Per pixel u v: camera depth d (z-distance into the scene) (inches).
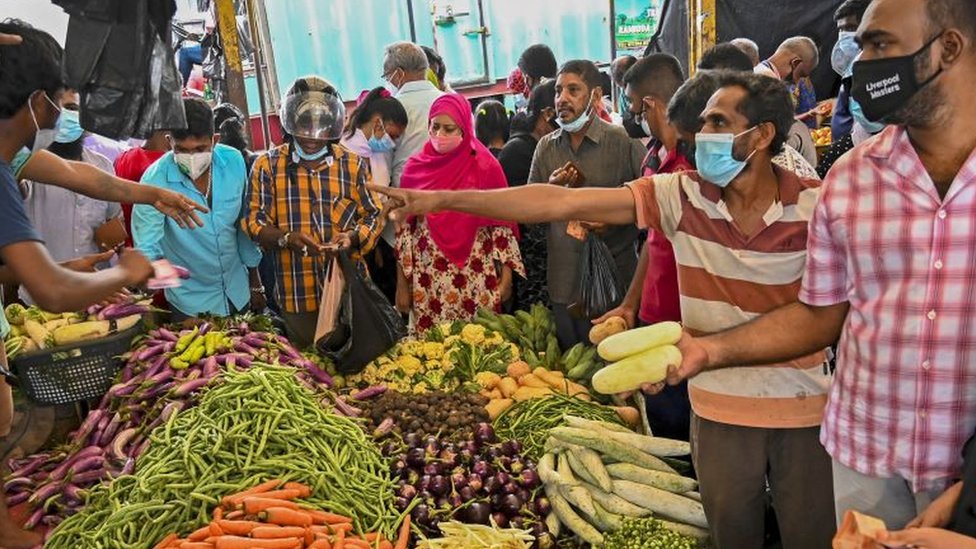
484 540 105.9
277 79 301.1
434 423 131.6
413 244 169.5
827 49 234.7
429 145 167.9
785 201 81.5
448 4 313.3
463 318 168.2
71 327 137.5
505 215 87.3
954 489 59.2
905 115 57.6
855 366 66.7
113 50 127.5
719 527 93.4
